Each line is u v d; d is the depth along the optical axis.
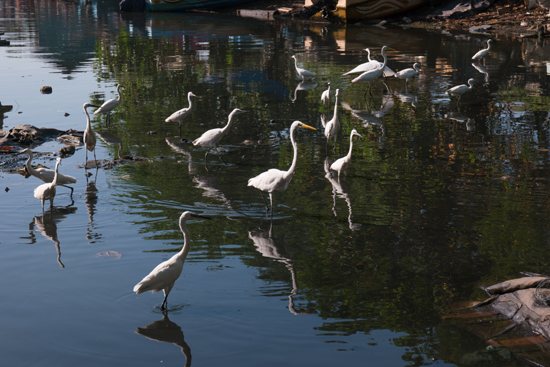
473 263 7.73
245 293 7.11
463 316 6.43
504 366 5.49
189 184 11.31
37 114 17.34
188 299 7.01
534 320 6.09
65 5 65.25
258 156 13.16
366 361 5.68
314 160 12.73
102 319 6.57
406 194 10.48
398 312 6.58
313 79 22.02
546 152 12.75
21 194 10.80
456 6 39.69
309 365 5.65
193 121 16.34
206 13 52.69
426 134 14.50
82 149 13.88
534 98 18.19
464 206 9.80
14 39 36.00
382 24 40.03
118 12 55.69
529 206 9.70
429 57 26.23
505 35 32.59
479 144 13.51
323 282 7.36
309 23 42.50
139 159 12.99
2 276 7.61
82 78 22.92
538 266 7.55
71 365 5.68
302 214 9.70
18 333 6.27
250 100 18.77
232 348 5.97
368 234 8.81
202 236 8.86
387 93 19.42
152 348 5.98
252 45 31.52
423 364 5.60
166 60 27.06
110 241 8.70
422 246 8.34
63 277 7.57
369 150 13.30
